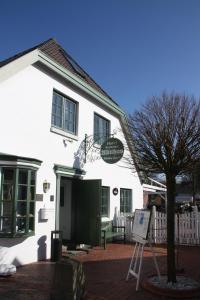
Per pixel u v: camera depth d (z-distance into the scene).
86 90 13.84
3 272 8.53
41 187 11.03
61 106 12.58
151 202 25.53
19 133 10.28
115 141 13.18
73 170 12.73
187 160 7.64
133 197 18.30
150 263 10.49
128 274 8.52
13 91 10.15
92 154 14.37
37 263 10.28
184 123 7.66
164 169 7.84
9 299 6.88
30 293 7.27
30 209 10.28
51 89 11.87
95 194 12.97
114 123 16.48
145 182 19.97
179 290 7.21
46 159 11.37
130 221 15.91
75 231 13.21
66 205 13.55
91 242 12.76
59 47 14.80
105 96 15.43
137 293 7.43
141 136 7.98
